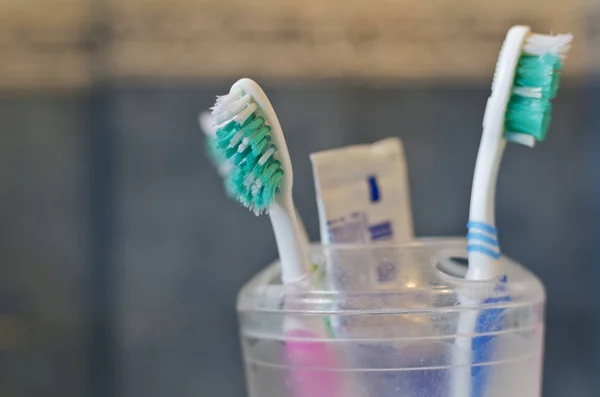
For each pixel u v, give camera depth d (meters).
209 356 0.52
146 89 0.53
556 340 0.52
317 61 0.53
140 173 0.53
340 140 0.52
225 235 0.53
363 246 0.31
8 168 0.53
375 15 0.53
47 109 0.53
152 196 0.53
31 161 0.53
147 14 0.53
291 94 0.53
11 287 0.53
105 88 0.53
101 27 0.53
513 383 0.30
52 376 0.52
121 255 0.53
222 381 0.52
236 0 0.53
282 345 0.30
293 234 0.30
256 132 0.29
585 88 0.53
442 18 0.53
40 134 0.53
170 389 0.52
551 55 0.30
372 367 0.29
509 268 0.31
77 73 0.53
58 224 0.53
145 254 0.53
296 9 0.53
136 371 0.52
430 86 0.53
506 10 0.53
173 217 0.53
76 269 0.53
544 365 0.52
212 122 0.29
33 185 0.53
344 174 0.33
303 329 0.30
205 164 0.53
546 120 0.30
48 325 0.52
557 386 0.52
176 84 0.53
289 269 0.31
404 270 0.30
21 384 0.52
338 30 0.53
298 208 0.51
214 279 0.53
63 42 0.53
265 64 0.53
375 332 0.29
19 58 0.53
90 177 0.53
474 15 0.53
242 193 0.30
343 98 0.52
